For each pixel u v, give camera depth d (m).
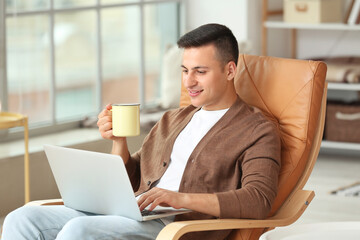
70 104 5.58
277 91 2.99
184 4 6.47
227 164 2.70
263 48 6.39
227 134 2.74
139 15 6.09
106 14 5.80
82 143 5.08
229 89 2.82
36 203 2.87
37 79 5.25
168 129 3.01
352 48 6.59
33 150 4.77
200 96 2.75
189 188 2.74
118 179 2.49
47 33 5.31
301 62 2.98
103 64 5.81
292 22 6.24
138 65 6.12
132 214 2.55
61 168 2.70
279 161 2.67
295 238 1.93
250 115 2.77
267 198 2.55
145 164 2.98
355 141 6.15
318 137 2.96
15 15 5.00
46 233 2.62
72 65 5.55
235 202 2.52
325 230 2.00
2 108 4.90
